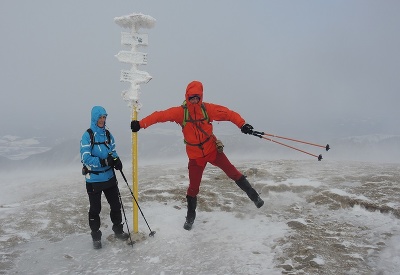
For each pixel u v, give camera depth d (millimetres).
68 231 5875
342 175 8250
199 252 4871
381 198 6246
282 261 4465
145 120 4988
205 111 5141
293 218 5836
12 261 4859
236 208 6426
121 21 5102
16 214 6707
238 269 4367
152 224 5801
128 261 4738
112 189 5113
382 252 4508
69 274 4492
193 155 5273
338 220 5641
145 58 5090
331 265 4273
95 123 4801
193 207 5562
